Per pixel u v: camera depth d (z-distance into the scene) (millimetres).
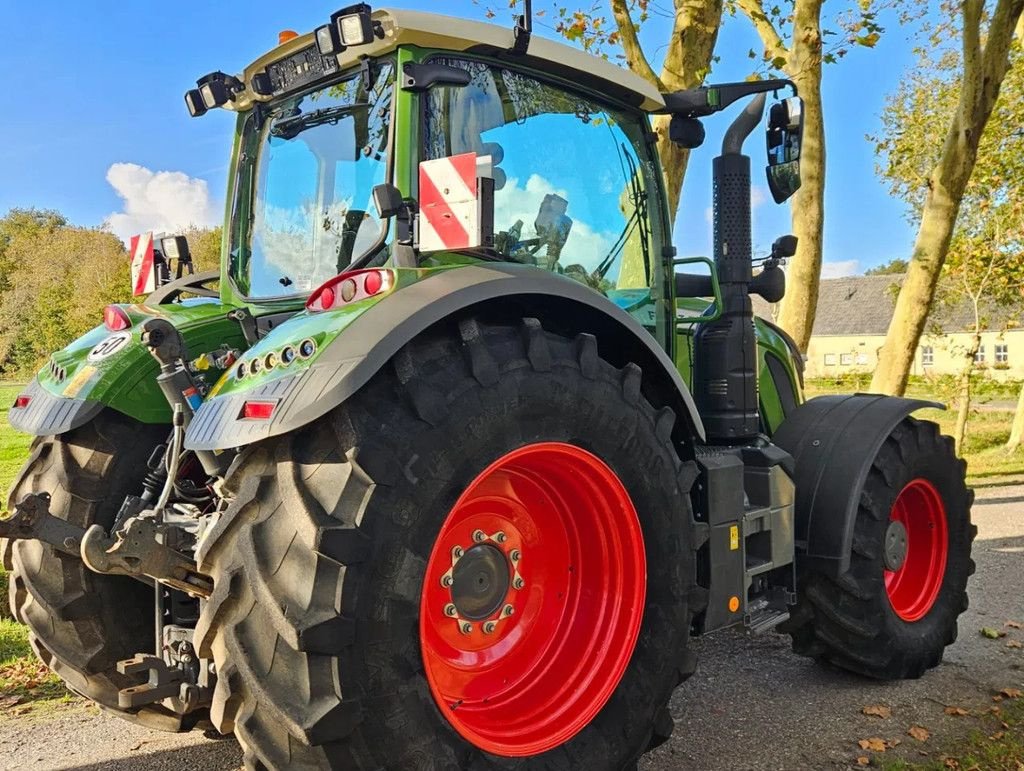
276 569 2066
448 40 2766
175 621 2750
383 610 2092
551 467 2656
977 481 11445
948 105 14617
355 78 2941
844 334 54500
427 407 2221
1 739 3363
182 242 3775
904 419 4039
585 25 8148
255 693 2037
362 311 2266
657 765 3096
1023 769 3037
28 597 3055
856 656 3787
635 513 2762
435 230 2377
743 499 3262
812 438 3848
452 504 2260
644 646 2789
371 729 2080
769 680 3939
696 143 3703
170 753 3238
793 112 3494
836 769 3068
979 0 9773
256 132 3332
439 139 2781
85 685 2992
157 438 3100
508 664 2748
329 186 3010
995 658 4266
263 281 3252
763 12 9164
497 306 2629
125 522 2506
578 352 2617
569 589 2879
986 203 14328
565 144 3219
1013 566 6207
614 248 3389
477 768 2336
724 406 3596
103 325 3414
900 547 3949
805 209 9531
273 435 2084
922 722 3477
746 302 3654
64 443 3049
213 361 2947
